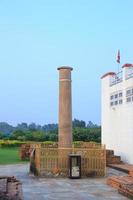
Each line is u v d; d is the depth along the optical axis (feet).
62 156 80.23
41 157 80.12
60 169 80.07
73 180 75.31
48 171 80.23
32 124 301.22
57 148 80.69
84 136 167.12
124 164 99.40
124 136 102.32
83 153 80.23
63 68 83.41
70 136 82.89
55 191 62.03
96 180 75.46
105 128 118.52
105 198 56.03
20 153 121.29
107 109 116.67
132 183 60.49
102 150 80.64
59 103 83.66
